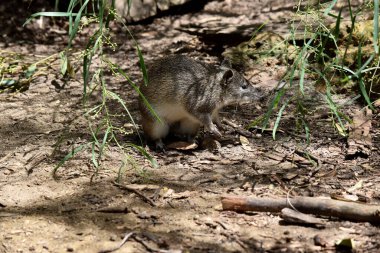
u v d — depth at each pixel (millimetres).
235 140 11484
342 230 7996
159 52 16781
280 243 7746
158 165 10414
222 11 19484
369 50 13297
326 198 8711
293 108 12664
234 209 8586
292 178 9656
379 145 10781
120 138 11680
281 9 19031
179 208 8766
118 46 17250
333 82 13180
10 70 15086
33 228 8297
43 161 10617
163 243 7730
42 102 13625
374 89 12461
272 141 11281
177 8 19484
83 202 9039
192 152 11102
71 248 7715
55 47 17250
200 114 11492
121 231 8164
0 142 11586
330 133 11406
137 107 13188
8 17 18406
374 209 8117
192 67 11477
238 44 16391
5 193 9430
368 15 15070
